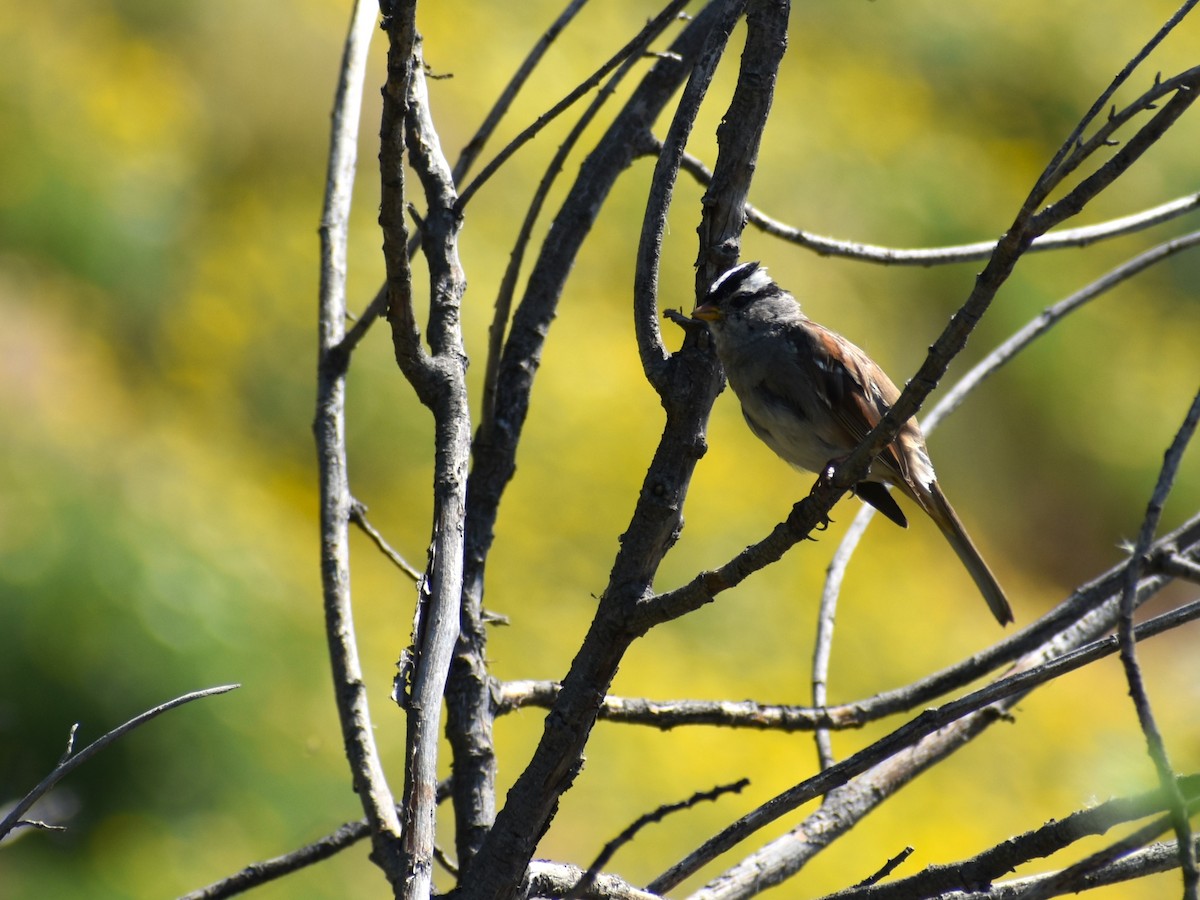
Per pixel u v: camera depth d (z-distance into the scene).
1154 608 16.61
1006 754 14.27
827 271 18.31
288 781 11.77
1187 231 21.61
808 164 19.59
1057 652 4.82
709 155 17.98
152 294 14.91
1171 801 2.69
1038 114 22.81
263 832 11.41
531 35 19.22
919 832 13.06
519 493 14.62
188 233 15.62
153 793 11.27
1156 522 2.86
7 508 12.14
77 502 12.52
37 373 13.56
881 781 4.71
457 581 3.70
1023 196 21.00
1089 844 12.19
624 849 12.02
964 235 19.66
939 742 4.78
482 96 17.75
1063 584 17.48
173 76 16.78
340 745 12.33
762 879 4.46
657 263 3.92
